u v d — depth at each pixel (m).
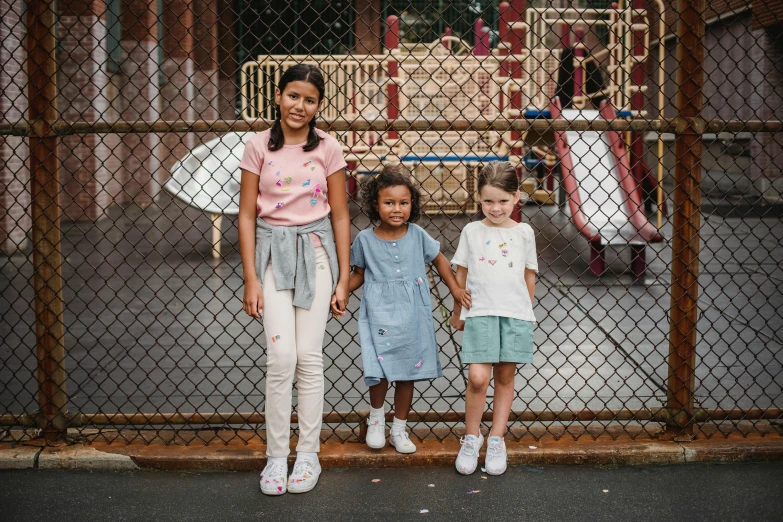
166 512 2.59
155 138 14.40
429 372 2.93
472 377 2.85
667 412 3.12
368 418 3.09
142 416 3.07
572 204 8.16
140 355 4.61
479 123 3.00
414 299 2.92
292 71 2.71
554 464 2.96
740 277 7.23
